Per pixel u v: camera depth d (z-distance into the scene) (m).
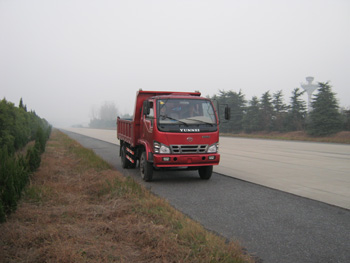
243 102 49.47
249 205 6.31
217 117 8.66
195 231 4.35
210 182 8.72
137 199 6.09
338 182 8.62
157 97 8.50
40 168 9.81
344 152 16.67
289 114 41.69
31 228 4.46
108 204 5.90
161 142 8.00
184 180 9.03
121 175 8.86
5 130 12.43
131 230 4.41
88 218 5.04
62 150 16.91
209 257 3.58
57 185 7.32
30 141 23.88
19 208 5.43
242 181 8.86
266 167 11.50
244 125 46.72
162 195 7.14
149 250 3.80
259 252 4.09
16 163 6.89
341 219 5.44
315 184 8.36
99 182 7.50
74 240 4.05
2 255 3.62
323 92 35.66
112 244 3.98
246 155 15.61
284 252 4.10
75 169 10.05
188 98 8.59
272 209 6.03
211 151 8.34
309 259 3.90
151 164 8.63
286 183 8.52
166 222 4.77
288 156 15.00
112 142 27.86
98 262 3.49
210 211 5.88
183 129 8.10
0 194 4.99
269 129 44.22
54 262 3.47
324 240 4.51
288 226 5.08
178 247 3.84
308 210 5.96
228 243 4.32
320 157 14.47
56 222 4.81
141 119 9.51
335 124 34.34
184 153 8.10
